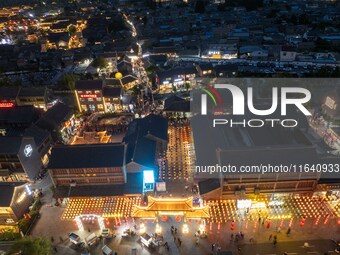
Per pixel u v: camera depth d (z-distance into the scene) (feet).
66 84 470.80
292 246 197.16
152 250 200.95
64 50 640.58
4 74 567.18
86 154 248.52
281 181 223.71
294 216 218.38
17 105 390.83
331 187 225.97
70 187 248.52
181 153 295.69
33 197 249.34
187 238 208.64
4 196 218.38
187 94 431.43
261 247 197.67
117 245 206.80
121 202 239.71
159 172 271.08
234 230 211.20
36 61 590.96
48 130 315.37
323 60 528.63
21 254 184.85
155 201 210.38
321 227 209.77
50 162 245.45
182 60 569.23
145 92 440.86
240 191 226.58
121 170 243.60
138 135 285.84
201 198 233.35
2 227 227.61
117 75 453.58
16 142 259.39
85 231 218.18
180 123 345.31
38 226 225.15
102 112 388.98
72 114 358.02
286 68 504.43
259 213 221.66
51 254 201.26
